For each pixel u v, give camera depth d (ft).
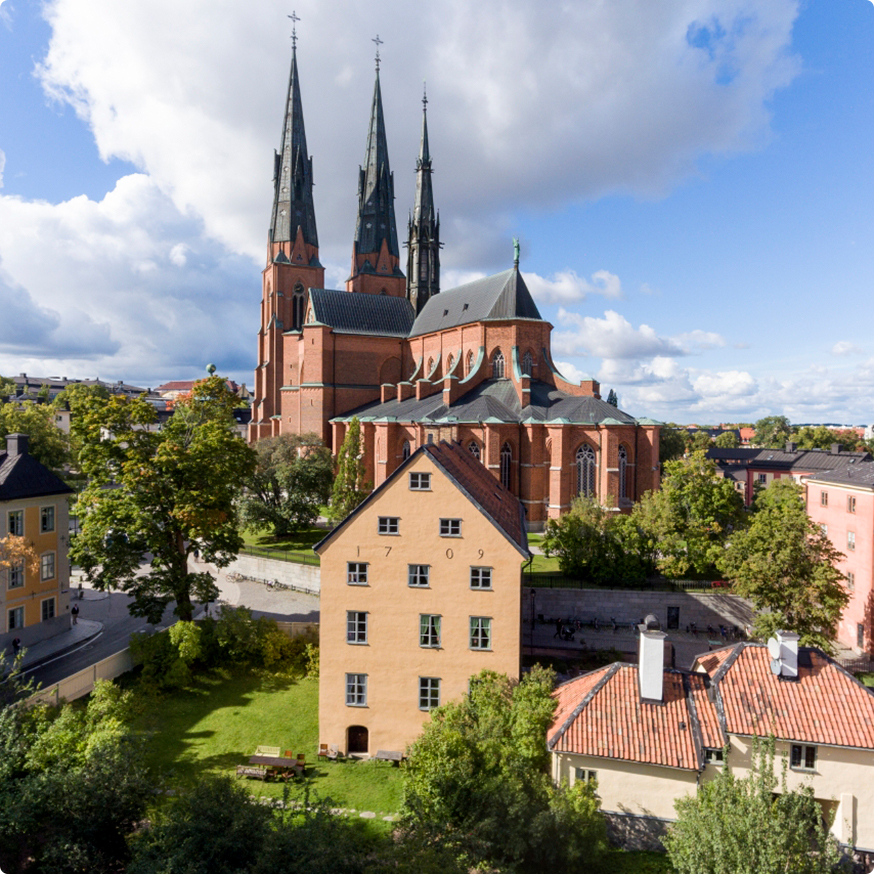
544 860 68.74
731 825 58.18
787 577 130.00
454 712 90.33
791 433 565.12
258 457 228.84
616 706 81.10
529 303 276.00
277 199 371.76
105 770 73.72
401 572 100.42
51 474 160.25
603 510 186.60
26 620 149.18
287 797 71.46
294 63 363.76
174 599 144.87
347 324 331.77
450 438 229.86
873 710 76.28
